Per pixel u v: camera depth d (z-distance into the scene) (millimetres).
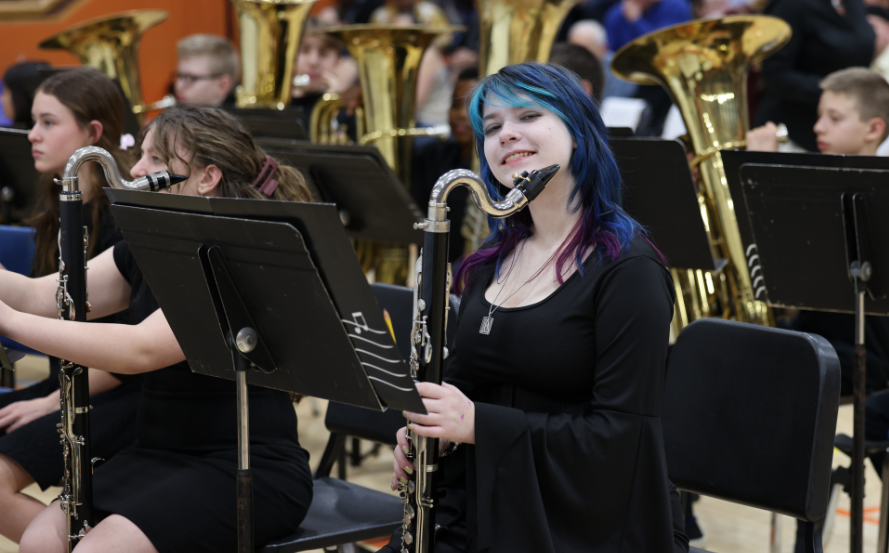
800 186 4199
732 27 6020
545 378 3184
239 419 3049
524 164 3227
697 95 6234
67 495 3605
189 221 2850
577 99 3260
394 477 3328
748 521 6168
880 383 5621
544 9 7109
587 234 3258
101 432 4516
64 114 4910
